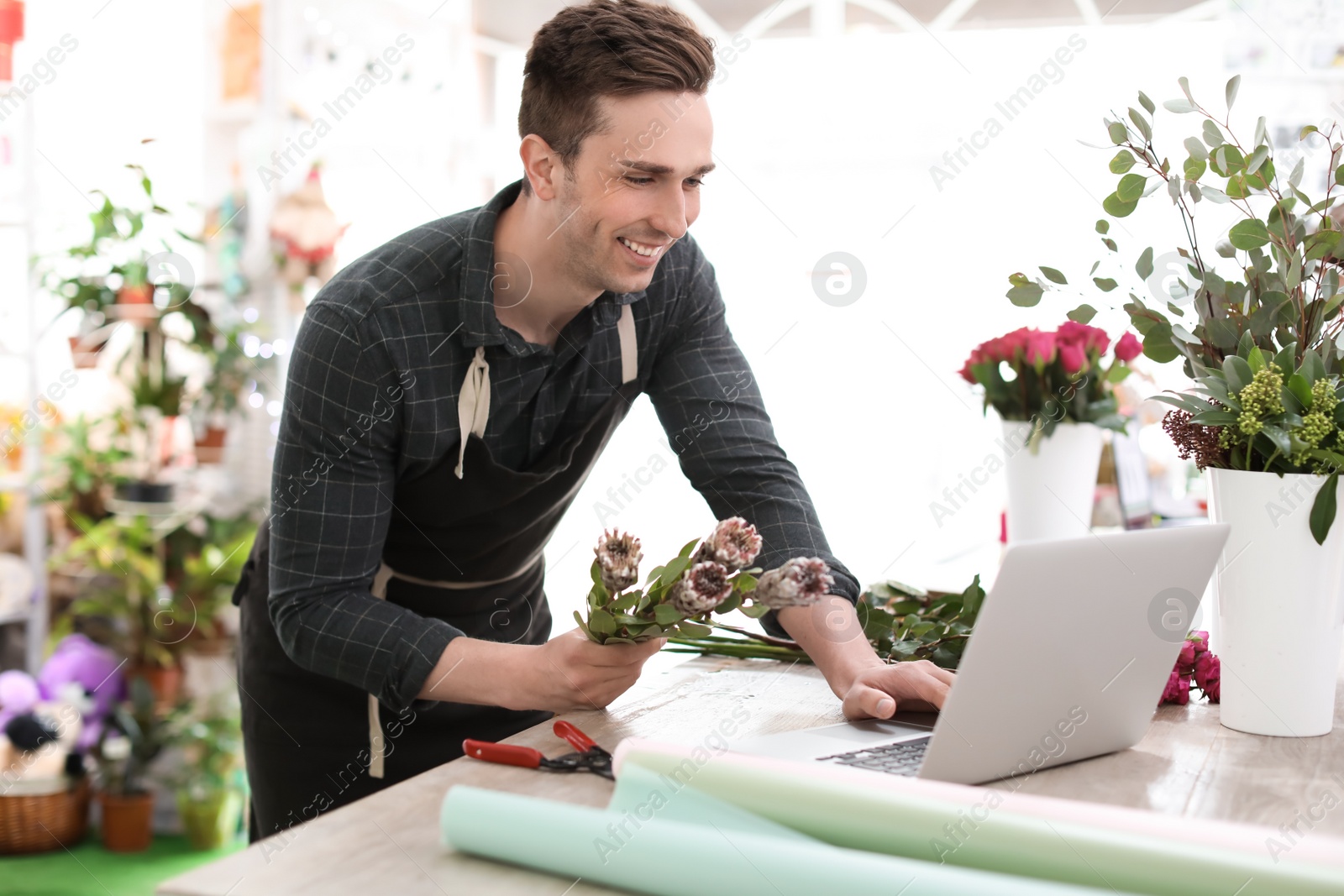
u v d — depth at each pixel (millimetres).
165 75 3207
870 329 4172
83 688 2762
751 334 4250
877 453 4207
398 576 1444
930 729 1111
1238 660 1121
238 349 2977
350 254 3561
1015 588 870
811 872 705
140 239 2936
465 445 1299
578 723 1136
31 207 2945
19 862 2648
